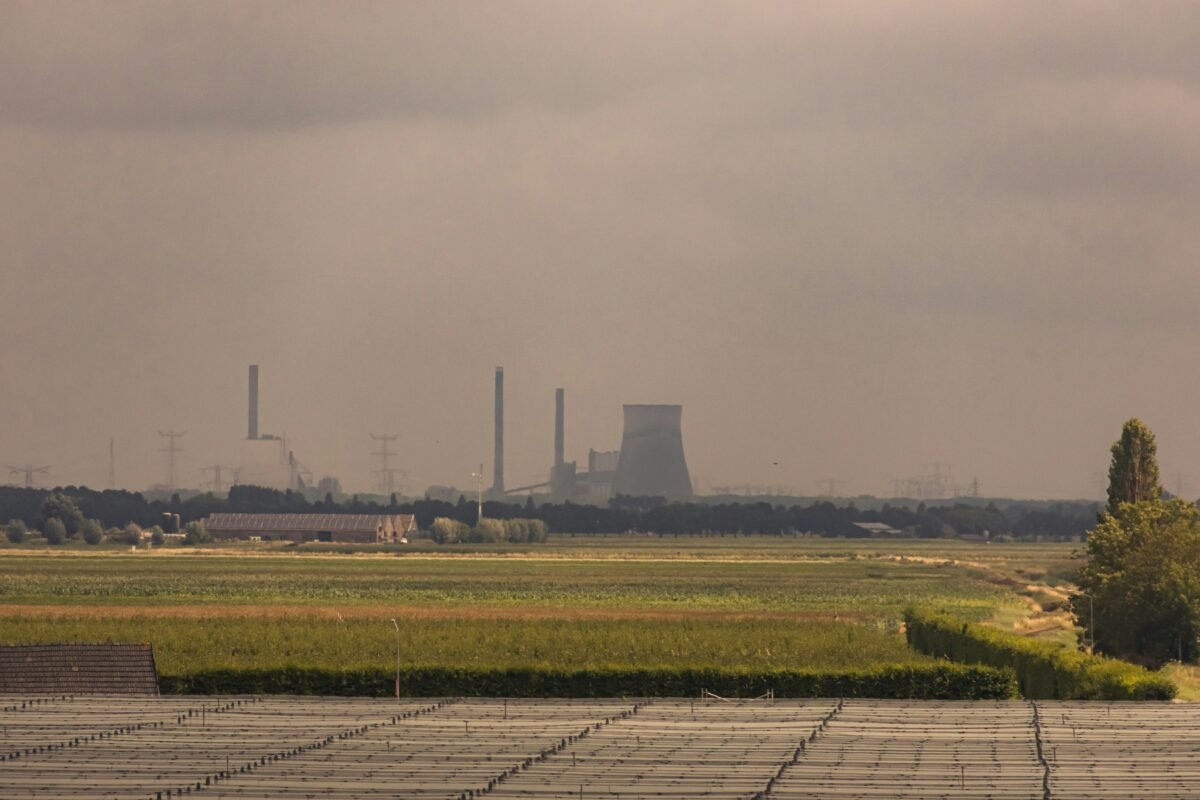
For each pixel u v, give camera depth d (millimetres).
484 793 122312
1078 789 123562
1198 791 122750
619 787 123812
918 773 129375
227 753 138750
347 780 127125
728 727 154500
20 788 123688
